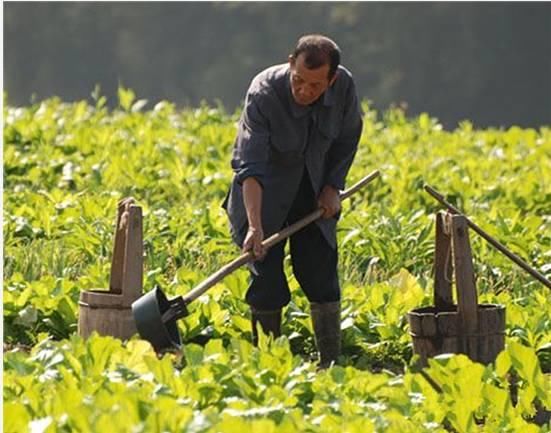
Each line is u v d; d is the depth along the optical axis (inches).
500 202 1087.6
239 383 533.0
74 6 4537.4
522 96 4239.7
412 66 4249.5
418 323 635.5
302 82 622.8
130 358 558.6
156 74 4473.4
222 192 1076.5
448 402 565.0
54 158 1153.4
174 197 1082.1
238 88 4382.4
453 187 1095.6
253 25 4421.8
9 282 732.7
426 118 1467.8
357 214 958.4
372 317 713.6
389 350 700.7
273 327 666.2
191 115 1430.9
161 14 4507.9
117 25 4515.3
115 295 651.5
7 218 902.4
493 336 635.5
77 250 863.7
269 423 466.9
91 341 559.2
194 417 485.7
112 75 4515.3
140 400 483.2
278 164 649.0
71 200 975.6
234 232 658.8
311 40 622.2
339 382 565.9
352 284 808.3
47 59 4532.5
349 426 501.0
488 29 4242.1
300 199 661.3
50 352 555.5
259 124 640.4
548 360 700.0
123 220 657.0
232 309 716.0
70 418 472.1
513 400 629.6
